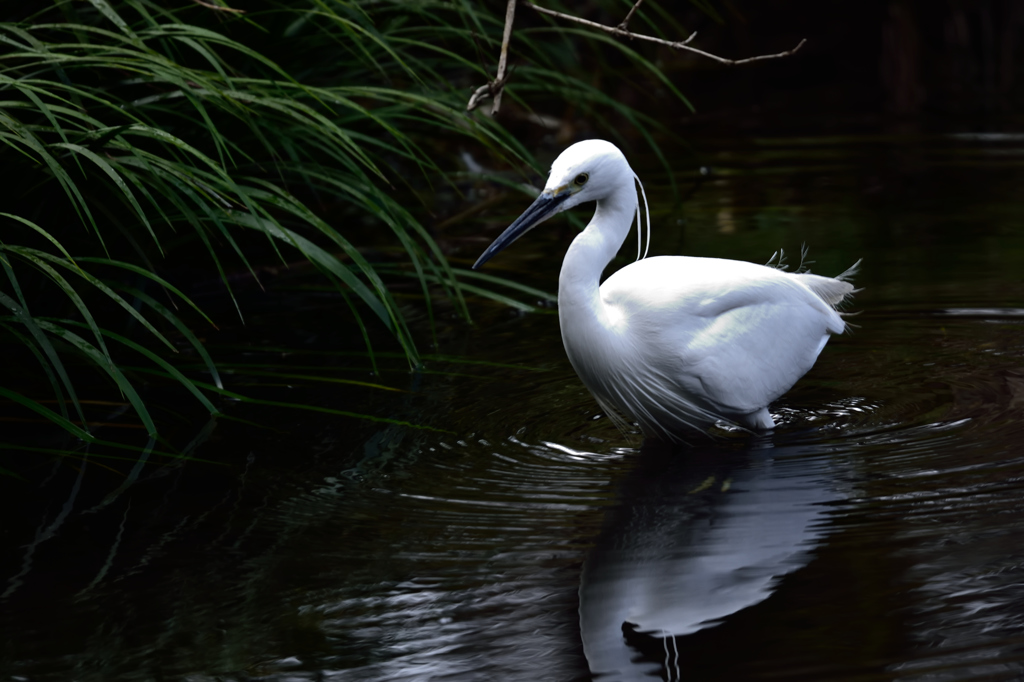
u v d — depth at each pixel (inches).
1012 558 223.8
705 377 311.6
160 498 273.3
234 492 276.2
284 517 261.1
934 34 1021.2
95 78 386.0
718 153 706.2
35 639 209.2
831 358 377.4
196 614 217.5
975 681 182.2
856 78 957.2
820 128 765.9
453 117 434.3
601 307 313.6
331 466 292.5
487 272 492.4
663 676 189.8
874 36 1029.8
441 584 226.8
